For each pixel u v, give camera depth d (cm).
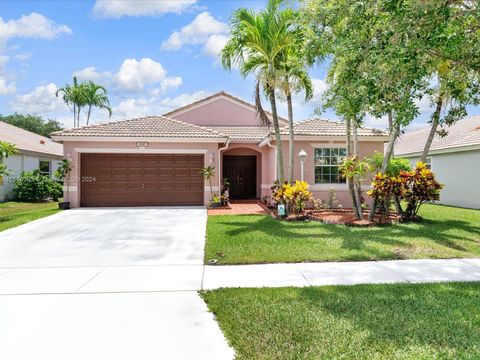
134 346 394
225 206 1683
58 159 2677
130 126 1714
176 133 1661
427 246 852
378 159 1427
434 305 491
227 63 1335
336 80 920
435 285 584
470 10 626
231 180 2170
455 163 1873
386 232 1026
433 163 2066
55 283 612
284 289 568
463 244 878
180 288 585
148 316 474
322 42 900
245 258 754
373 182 1186
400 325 430
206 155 1677
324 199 1633
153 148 1655
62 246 900
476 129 1884
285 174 1639
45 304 516
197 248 879
